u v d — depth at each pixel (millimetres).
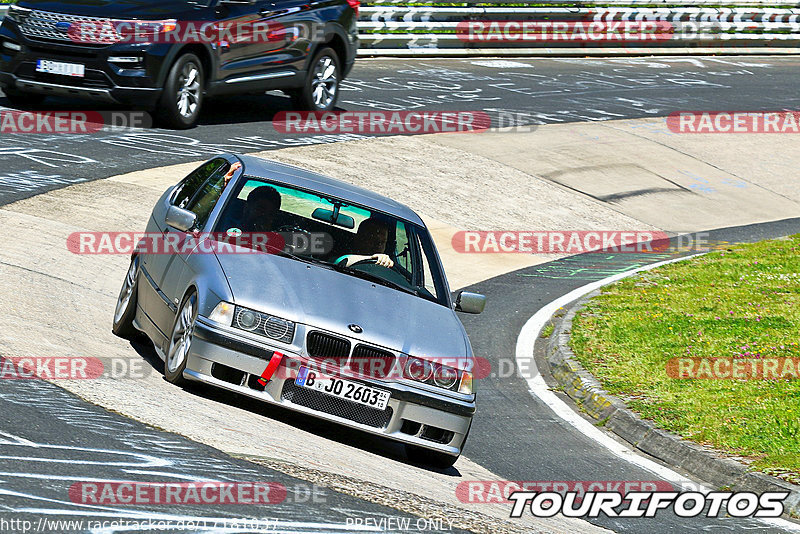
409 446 25391
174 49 54281
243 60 58469
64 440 18656
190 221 25828
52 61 52938
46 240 36844
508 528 20062
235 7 57594
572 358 36812
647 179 66250
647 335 39312
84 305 31188
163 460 18672
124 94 53250
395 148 61781
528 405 33188
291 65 61875
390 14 87938
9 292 29516
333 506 18312
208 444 20344
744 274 49188
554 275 48719
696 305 43594
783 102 90250
